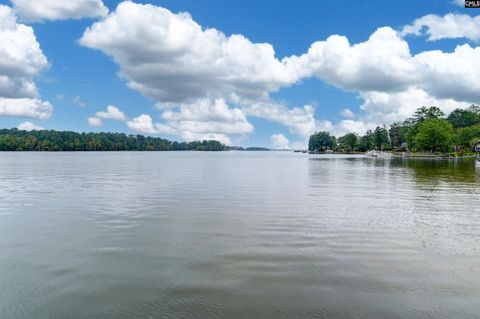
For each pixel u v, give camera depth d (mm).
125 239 13602
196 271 10156
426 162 96938
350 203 22609
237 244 12867
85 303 8242
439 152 148625
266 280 9500
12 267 10484
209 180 40344
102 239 13594
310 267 10477
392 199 24453
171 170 61062
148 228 15430
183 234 14359
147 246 12625
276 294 8672
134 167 70750
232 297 8508
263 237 13859
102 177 43875
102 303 8234
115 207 20938
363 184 35688
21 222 16625
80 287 9078
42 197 25094
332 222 16656
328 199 24484
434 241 13281
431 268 10445
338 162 106938
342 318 7590
